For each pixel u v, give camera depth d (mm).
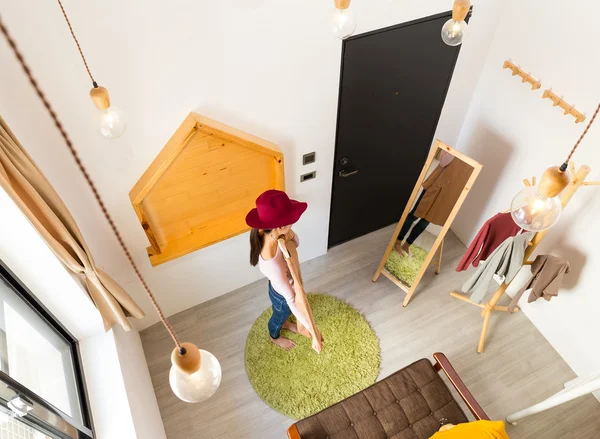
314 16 2518
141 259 3166
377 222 4352
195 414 3244
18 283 2268
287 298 2680
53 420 2021
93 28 2059
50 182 2391
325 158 3354
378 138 3529
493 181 3717
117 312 2719
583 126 2838
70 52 2078
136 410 2566
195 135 2605
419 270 3572
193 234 3205
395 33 2906
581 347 3326
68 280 2398
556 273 3074
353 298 3877
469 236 4203
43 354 2342
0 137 1847
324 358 3486
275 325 3355
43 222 2162
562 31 2773
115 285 2658
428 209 3471
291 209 2430
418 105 3477
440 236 3348
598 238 2932
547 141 3129
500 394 3346
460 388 2699
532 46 3008
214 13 2258
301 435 2605
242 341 3607
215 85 2531
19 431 1819
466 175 3092
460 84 3516
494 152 3623
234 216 3279
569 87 2846
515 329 3684
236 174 2982
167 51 2279
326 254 4223
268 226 2367
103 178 2590
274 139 2994
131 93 2338
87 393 2518
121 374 2604
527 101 3184
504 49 3229
